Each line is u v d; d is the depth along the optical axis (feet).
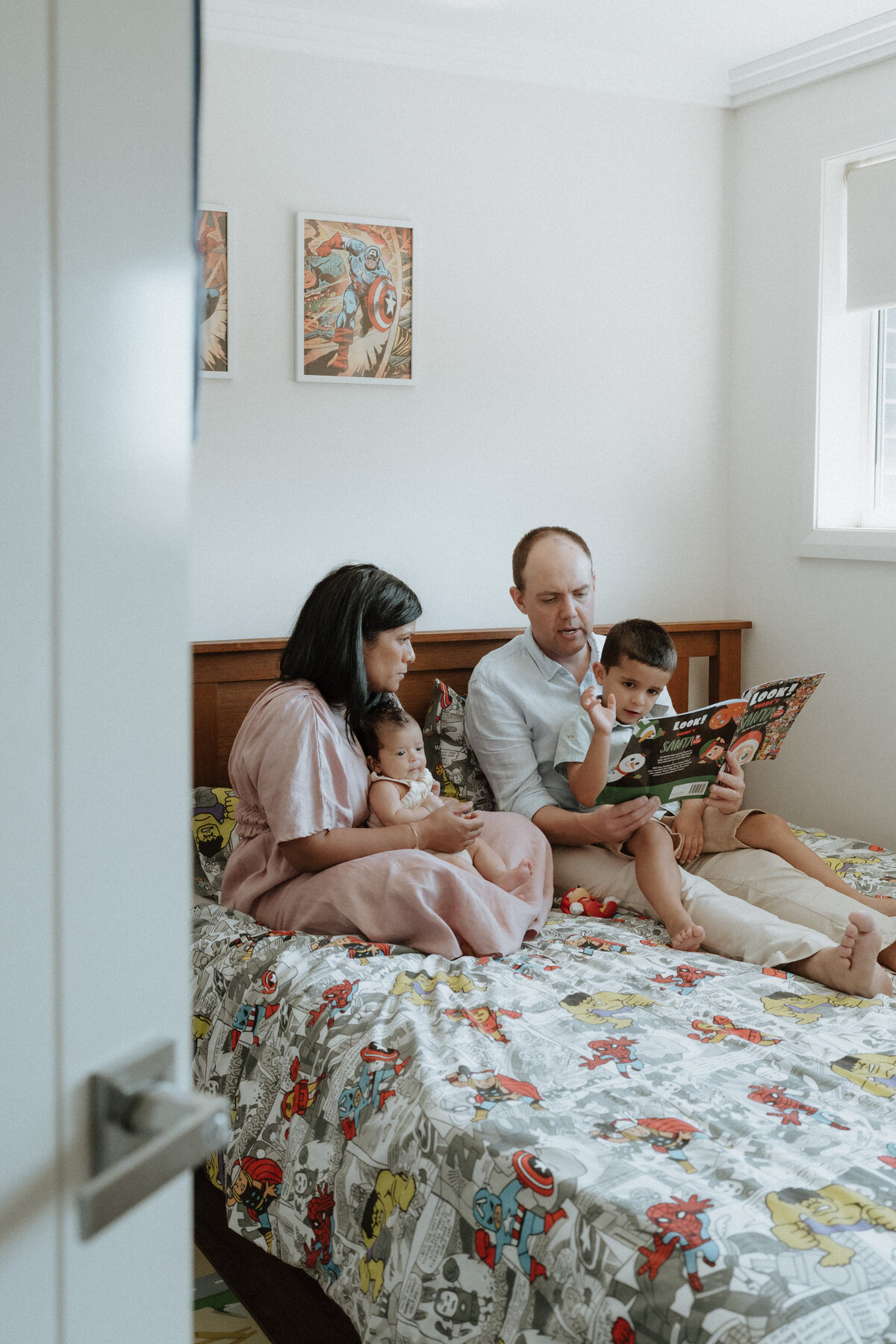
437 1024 4.67
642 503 9.83
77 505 1.38
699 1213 3.20
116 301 1.42
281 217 8.29
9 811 1.30
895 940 5.72
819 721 9.42
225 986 5.42
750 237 9.75
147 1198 1.38
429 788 6.46
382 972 5.18
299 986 5.12
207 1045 5.38
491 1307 3.51
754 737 6.70
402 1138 4.01
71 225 1.35
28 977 1.34
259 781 5.95
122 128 1.42
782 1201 3.28
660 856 6.34
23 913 1.33
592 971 5.46
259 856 6.14
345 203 8.48
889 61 8.43
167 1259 1.55
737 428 10.05
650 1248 3.12
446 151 8.77
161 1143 1.38
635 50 9.06
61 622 1.36
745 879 6.44
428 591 9.06
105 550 1.42
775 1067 4.30
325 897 5.73
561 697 7.48
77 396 1.37
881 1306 2.87
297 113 8.27
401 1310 3.75
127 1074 1.47
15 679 1.30
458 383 9.00
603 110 9.30
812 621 9.42
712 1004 4.99
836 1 8.07
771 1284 2.92
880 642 8.82
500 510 9.25
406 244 8.69
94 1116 1.43
